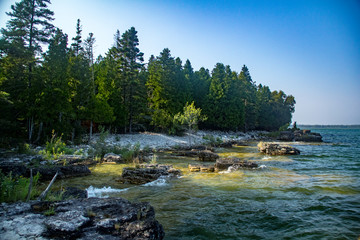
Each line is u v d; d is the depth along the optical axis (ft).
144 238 13.52
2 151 59.77
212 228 19.88
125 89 128.88
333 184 35.35
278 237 18.25
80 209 16.65
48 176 37.88
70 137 90.99
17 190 21.16
